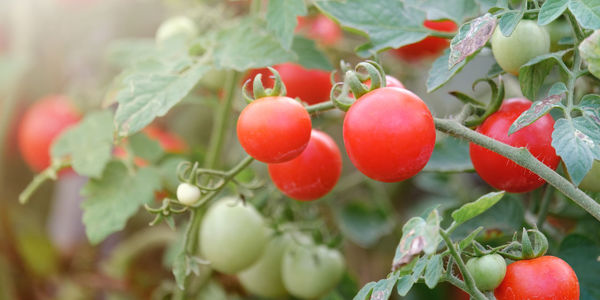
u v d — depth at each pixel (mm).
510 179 484
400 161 451
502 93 482
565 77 483
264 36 547
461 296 745
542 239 460
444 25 625
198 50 569
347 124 458
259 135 460
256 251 604
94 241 576
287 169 516
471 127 497
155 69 536
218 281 696
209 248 600
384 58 713
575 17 447
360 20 525
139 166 603
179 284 507
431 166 575
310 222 660
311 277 631
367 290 471
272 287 659
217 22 650
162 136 725
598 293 520
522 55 472
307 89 620
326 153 518
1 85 723
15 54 763
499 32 476
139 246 786
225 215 598
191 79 513
